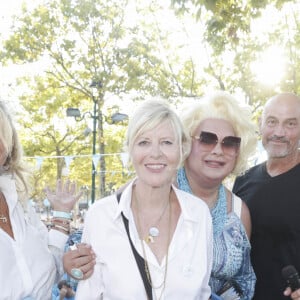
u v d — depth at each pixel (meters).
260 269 3.71
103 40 21.08
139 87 19.80
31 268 2.59
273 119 3.83
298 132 3.81
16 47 21.59
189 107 3.22
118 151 24.12
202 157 3.10
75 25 21.09
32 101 23.47
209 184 3.15
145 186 2.61
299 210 3.60
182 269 2.54
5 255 2.47
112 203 2.62
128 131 2.59
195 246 2.62
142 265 2.49
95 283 2.57
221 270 3.03
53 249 2.88
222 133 3.09
